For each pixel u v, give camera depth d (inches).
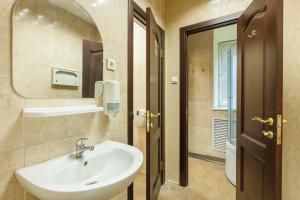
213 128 123.3
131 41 63.7
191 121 132.1
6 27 30.5
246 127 63.9
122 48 59.7
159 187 82.1
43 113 30.8
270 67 46.4
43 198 27.3
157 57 77.0
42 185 26.8
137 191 82.5
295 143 58.1
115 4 56.3
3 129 29.7
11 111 30.8
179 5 90.4
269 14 46.5
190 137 132.3
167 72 93.4
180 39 89.1
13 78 31.2
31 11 34.5
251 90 59.5
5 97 30.1
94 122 48.6
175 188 86.3
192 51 132.1
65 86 41.3
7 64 30.5
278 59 42.9
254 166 57.1
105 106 50.7
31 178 29.2
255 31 56.4
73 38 43.3
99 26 50.2
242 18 66.8
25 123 32.8
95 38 49.0
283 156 59.2
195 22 85.7
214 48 123.6
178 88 90.3
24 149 32.6
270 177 46.7
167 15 93.4
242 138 66.0
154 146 69.4
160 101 85.7
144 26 79.0
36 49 35.4
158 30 77.8
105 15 52.4
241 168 67.6
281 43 42.9
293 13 58.1
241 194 67.0
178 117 90.6
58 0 40.0
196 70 130.8
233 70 110.8
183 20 89.0
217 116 122.0
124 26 60.9
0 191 29.2
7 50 30.5
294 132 58.2
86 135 46.0
